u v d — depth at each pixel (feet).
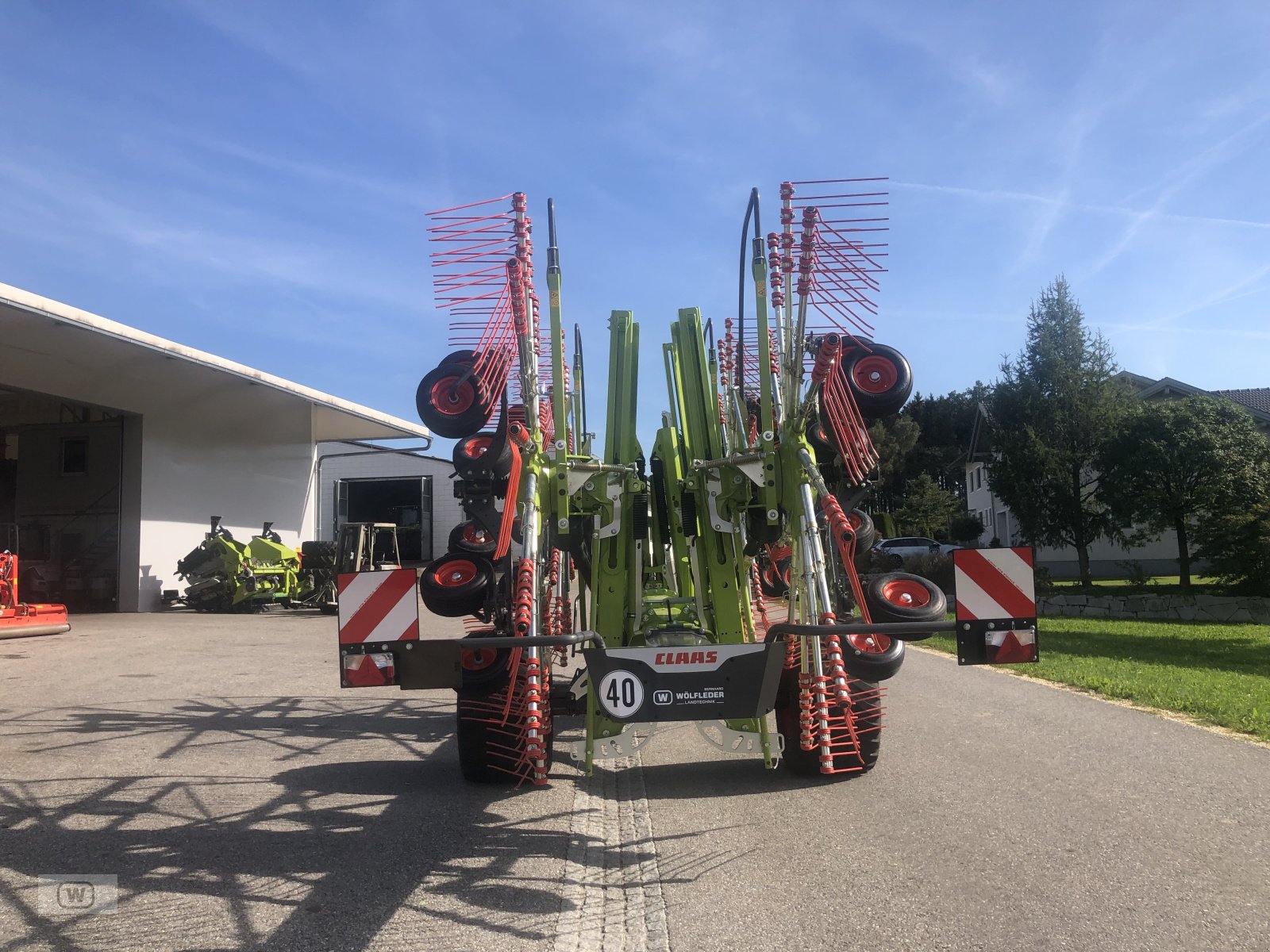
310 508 90.22
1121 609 59.52
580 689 18.63
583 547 19.36
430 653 13.62
